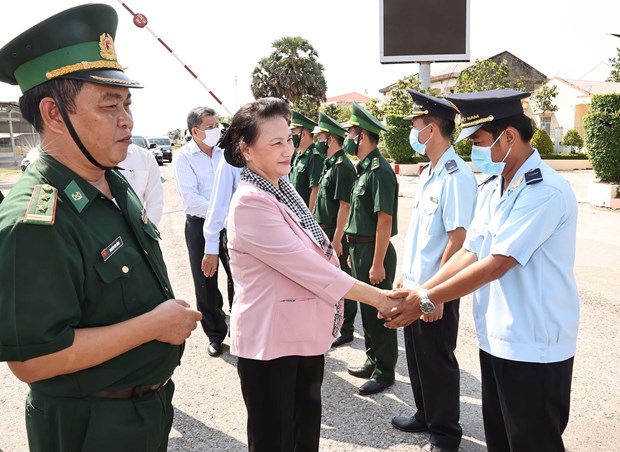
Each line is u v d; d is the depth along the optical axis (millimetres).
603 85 31719
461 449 2803
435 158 2799
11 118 20453
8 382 3672
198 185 4164
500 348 1987
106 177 1564
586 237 8125
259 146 1942
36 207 1283
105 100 1390
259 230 1912
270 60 35094
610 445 2773
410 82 20281
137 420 1446
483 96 2010
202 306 4121
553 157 21922
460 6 18797
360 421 3092
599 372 3621
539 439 1955
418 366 2744
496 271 1938
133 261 1467
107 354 1330
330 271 1930
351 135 3527
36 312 1220
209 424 3080
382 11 19156
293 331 1992
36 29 1321
